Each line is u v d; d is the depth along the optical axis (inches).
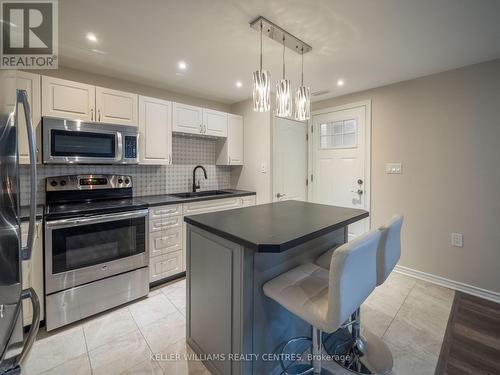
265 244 45.6
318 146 144.9
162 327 78.6
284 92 73.7
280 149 136.7
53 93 84.7
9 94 40.8
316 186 146.6
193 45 82.4
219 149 143.6
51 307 75.7
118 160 96.8
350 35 75.9
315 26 71.4
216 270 58.6
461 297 95.9
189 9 64.2
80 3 61.3
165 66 98.5
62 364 63.8
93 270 83.4
